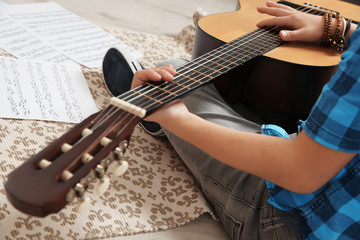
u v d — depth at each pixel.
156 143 1.26
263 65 1.20
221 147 0.74
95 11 2.05
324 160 0.66
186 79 0.89
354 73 0.61
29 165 0.56
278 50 1.24
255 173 0.73
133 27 2.00
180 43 1.91
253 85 1.25
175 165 1.20
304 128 0.67
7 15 1.68
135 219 0.99
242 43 1.22
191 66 0.98
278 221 0.86
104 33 1.76
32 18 1.71
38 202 0.52
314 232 0.78
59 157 0.58
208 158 1.02
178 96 0.80
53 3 1.91
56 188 0.54
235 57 1.09
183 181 1.15
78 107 1.26
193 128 0.76
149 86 0.83
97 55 1.56
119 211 0.99
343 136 0.63
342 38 1.26
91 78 1.42
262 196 0.89
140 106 0.74
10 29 1.58
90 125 0.66
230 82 1.24
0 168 1.00
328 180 0.69
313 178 0.68
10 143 1.08
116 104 0.73
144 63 1.64
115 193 1.04
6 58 1.36
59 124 1.19
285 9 1.38
